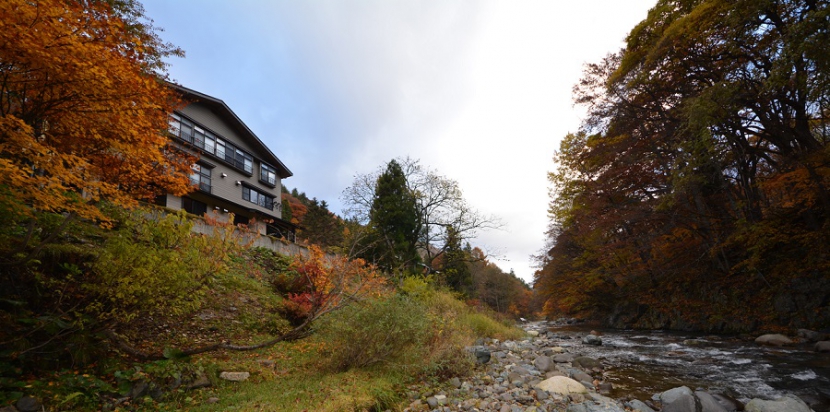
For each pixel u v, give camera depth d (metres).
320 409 4.38
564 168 24.80
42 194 4.06
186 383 5.00
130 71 4.73
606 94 18.55
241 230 12.59
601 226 20.31
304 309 9.24
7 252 4.72
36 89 4.35
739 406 5.43
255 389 5.12
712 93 11.93
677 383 7.04
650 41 15.58
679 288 19.47
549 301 37.50
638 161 18.48
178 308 5.45
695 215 17.09
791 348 9.86
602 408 5.09
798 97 13.17
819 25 9.27
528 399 5.84
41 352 4.57
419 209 27.06
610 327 24.56
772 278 14.28
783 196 15.66
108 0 6.55
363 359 6.36
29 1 3.70
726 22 11.70
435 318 8.98
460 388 6.37
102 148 5.16
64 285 5.45
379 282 11.73
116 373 4.50
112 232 5.97
